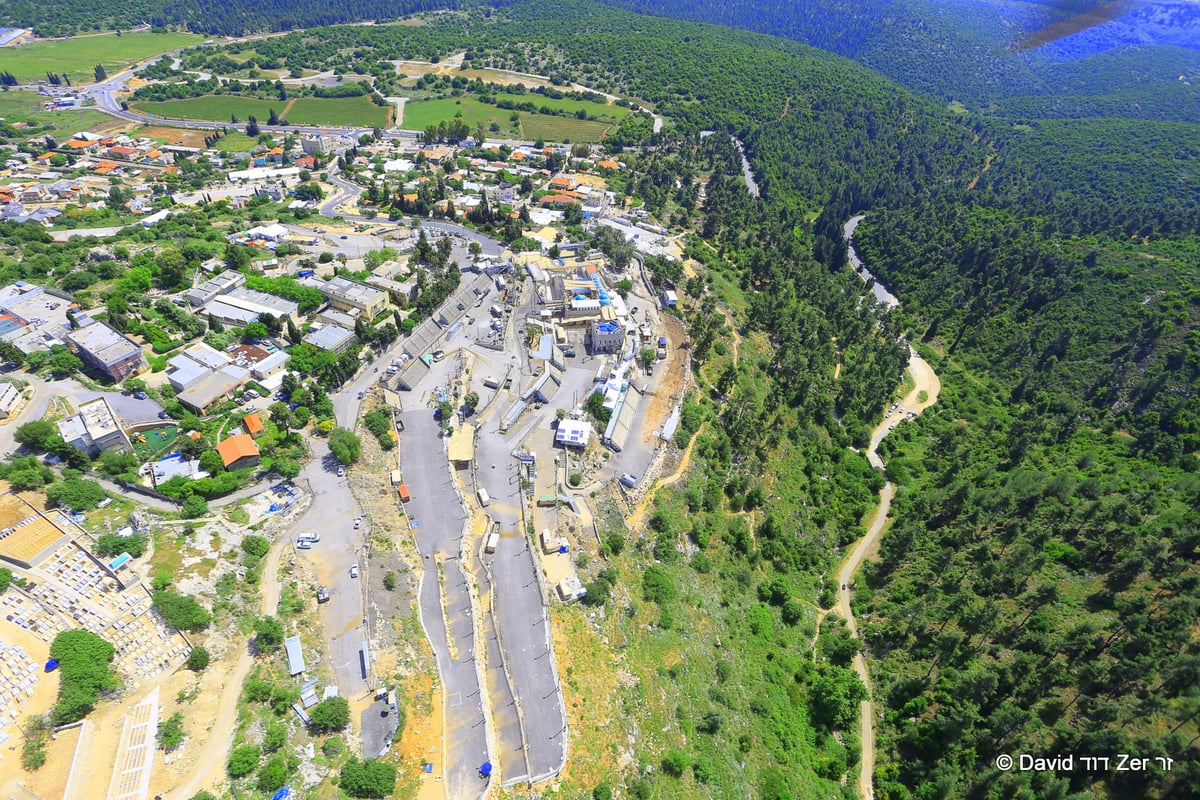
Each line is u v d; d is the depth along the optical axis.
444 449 185.12
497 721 123.12
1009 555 177.38
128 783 102.38
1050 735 134.75
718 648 157.25
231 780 105.31
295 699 119.56
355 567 145.75
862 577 194.25
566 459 187.75
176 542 141.38
